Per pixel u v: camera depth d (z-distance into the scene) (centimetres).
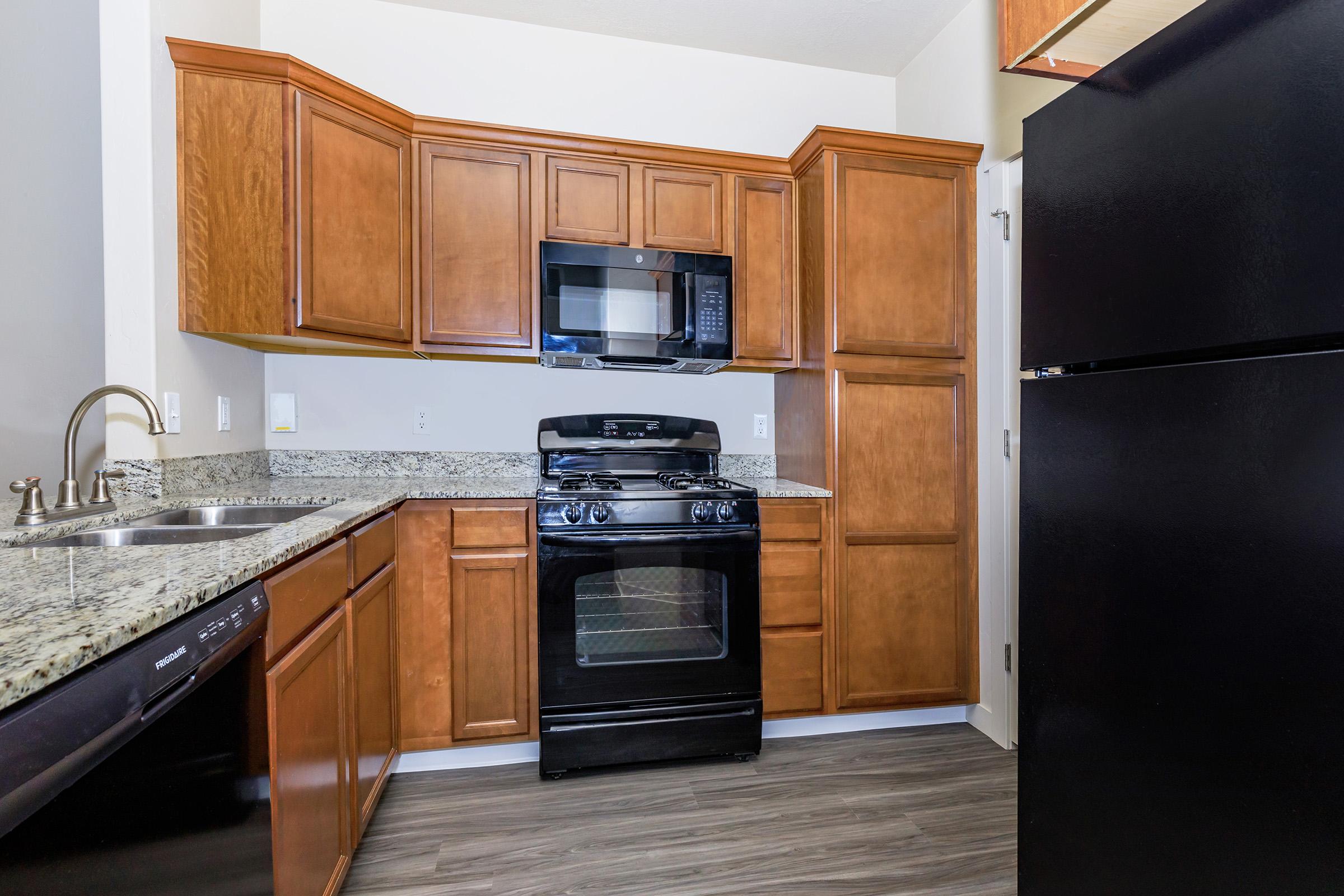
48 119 165
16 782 50
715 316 222
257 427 218
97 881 61
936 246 222
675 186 225
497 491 191
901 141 216
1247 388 69
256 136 173
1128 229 84
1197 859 74
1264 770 68
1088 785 90
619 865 151
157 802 72
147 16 156
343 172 186
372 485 203
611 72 252
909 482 218
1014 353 210
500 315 212
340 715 134
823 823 168
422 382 237
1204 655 74
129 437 156
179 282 168
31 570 86
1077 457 92
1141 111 81
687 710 196
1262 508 68
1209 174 73
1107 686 87
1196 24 74
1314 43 62
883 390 217
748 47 258
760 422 265
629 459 237
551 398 246
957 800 180
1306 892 64
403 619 188
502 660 193
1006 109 214
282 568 107
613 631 194
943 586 220
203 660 77
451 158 209
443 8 236
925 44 256
